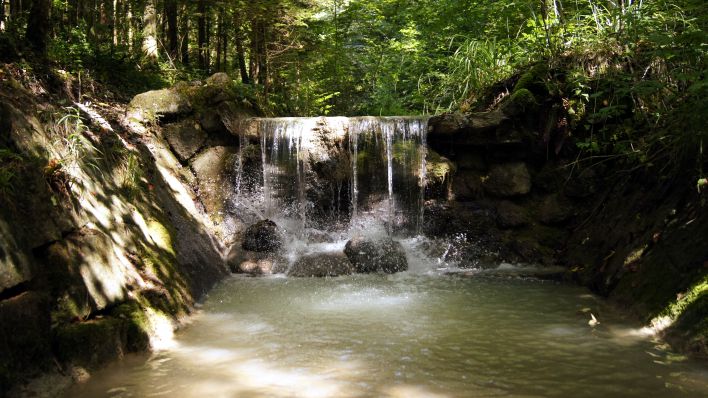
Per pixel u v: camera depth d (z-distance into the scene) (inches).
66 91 260.7
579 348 161.8
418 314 201.0
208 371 147.3
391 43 566.6
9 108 161.8
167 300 189.3
